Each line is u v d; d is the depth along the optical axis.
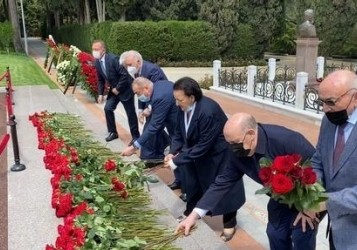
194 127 3.80
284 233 2.94
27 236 3.69
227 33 25.03
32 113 9.24
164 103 4.75
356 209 2.28
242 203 4.01
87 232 3.08
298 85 10.01
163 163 4.76
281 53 30.08
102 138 7.15
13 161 5.67
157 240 3.26
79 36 32.38
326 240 4.06
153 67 5.61
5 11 35.78
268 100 11.34
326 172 2.53
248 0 25.95
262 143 2.70
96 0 28.72
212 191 3.01
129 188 4.11
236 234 4.21
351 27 23.30
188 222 3.01
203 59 24.47
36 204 4.31
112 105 6.95
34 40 49.97
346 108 2.34
